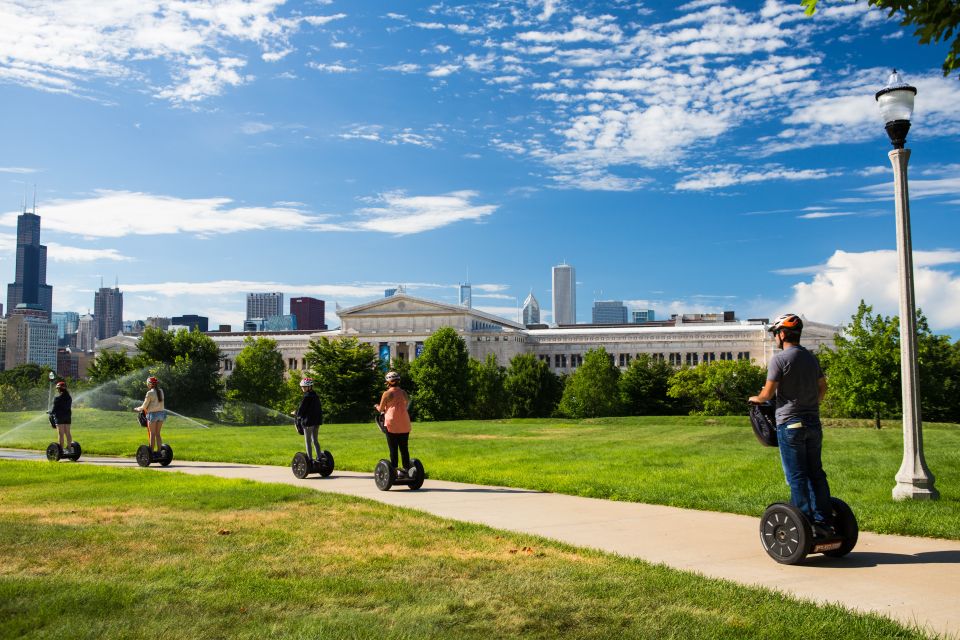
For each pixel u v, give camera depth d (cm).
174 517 1300
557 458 2464
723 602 779
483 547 1050
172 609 763
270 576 894
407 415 1697
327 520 1265
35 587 831
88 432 4356
